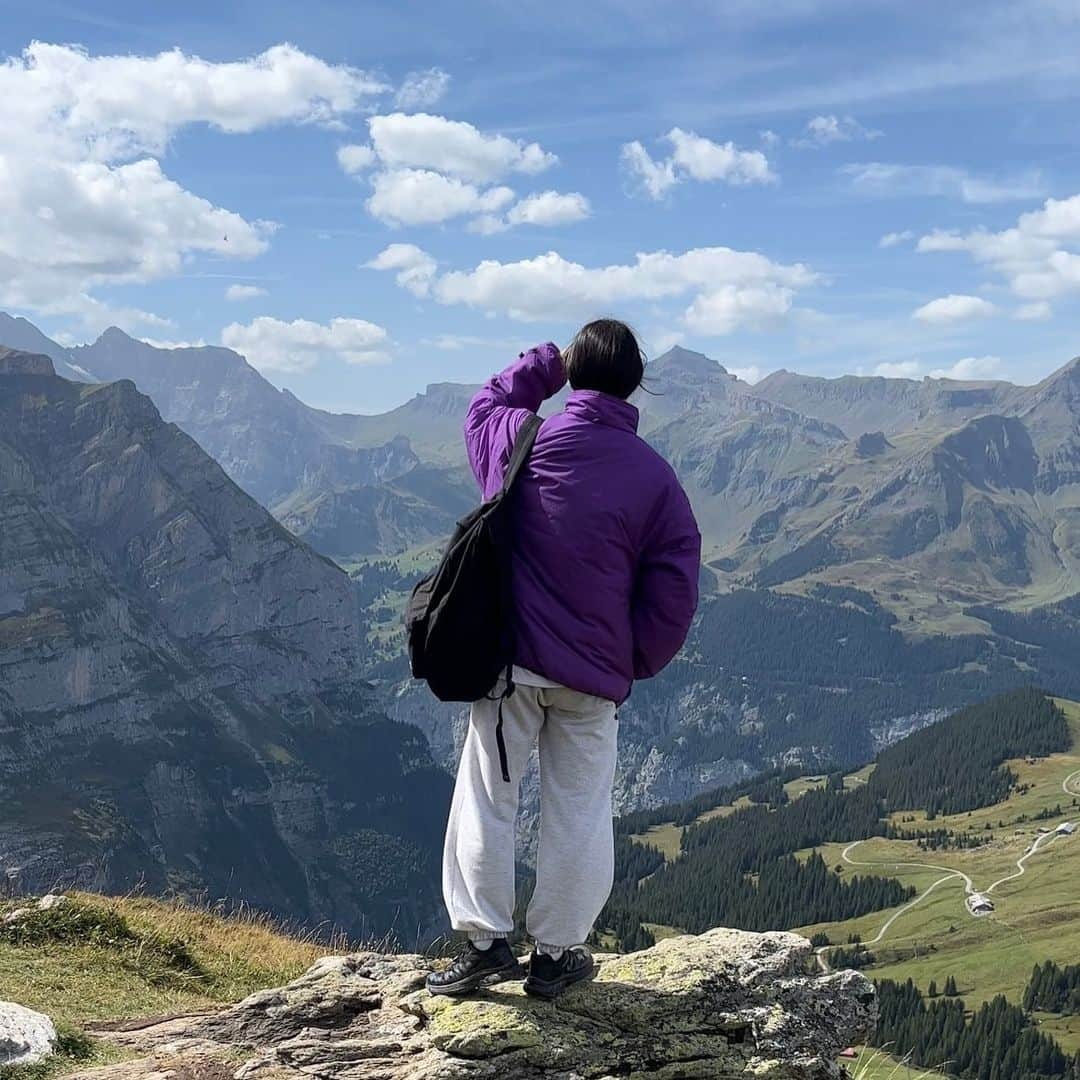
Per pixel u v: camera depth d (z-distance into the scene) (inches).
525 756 126.4
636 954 138.7
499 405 131.1
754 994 131.3
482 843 124.8
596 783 125.3
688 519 124.3
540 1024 123.3
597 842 124.4
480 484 128.5
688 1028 125.9
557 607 120.0
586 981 130.2
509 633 119.8
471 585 117.6
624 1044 123.4
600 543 119.7
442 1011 127.2
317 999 136.5
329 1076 120.6
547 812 125.3
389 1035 127.5
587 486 120.4
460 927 128.0
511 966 129.5
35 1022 126.5
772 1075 123.4
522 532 121.4
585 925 125.3
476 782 125.6
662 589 122.5
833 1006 133.0
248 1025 134.9
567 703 122.7
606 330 126.6
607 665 120.7
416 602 121.3
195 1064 123.3
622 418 125.0
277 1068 122.7
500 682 121.5
